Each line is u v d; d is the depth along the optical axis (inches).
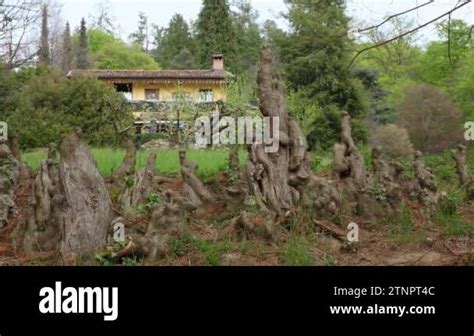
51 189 265.4
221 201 335.3
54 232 262.5
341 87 997.2
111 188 353.4
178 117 772.0
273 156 304.8
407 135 920.3
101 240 253.0
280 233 280.5
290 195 304.5
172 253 259.9
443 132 949.8
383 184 324.2
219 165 455.8
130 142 380.8
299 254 256.2
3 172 325.1
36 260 251.9
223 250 265.3
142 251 255.1
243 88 749.3
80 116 785.6
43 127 684.1
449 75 1003.9
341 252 274.1
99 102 796.6
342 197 314.5
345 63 981.8
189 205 306.2
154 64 1977.1
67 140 254.7
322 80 993.5
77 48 1822.1
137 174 322.0
